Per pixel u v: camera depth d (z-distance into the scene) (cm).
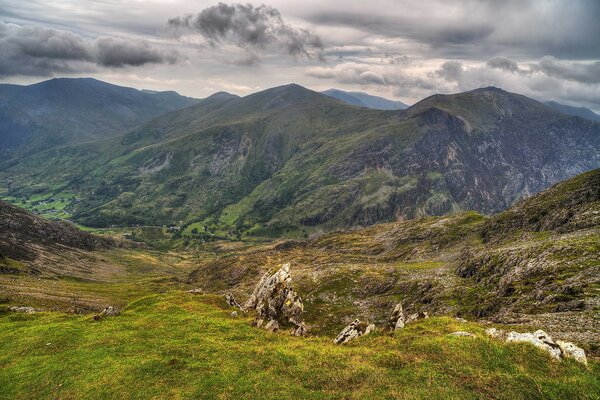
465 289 11019
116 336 4969
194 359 4088
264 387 3319
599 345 3809
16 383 3903
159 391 3453
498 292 8831
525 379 2861
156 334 5041
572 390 2675
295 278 19275
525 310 6412
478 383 2903
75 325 5631
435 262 18475
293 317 6656
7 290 14362
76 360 4278
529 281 8075
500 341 3550
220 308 7044
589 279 6488
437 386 2927
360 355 3809
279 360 3881
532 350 3269
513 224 16475
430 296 12075
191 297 7444
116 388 3569
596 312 4997
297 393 3172
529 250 10181
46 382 3850
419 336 4088
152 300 7206
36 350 4703
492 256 12294
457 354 3403
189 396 3309
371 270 18312
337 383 3275
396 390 2958
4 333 5494
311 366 3659
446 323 4522
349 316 13675
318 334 12519
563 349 3275
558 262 8175
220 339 4775
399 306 5316
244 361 3928
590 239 8850
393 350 3791
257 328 5406
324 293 16538
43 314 6706
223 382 3500
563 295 6269
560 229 12444
